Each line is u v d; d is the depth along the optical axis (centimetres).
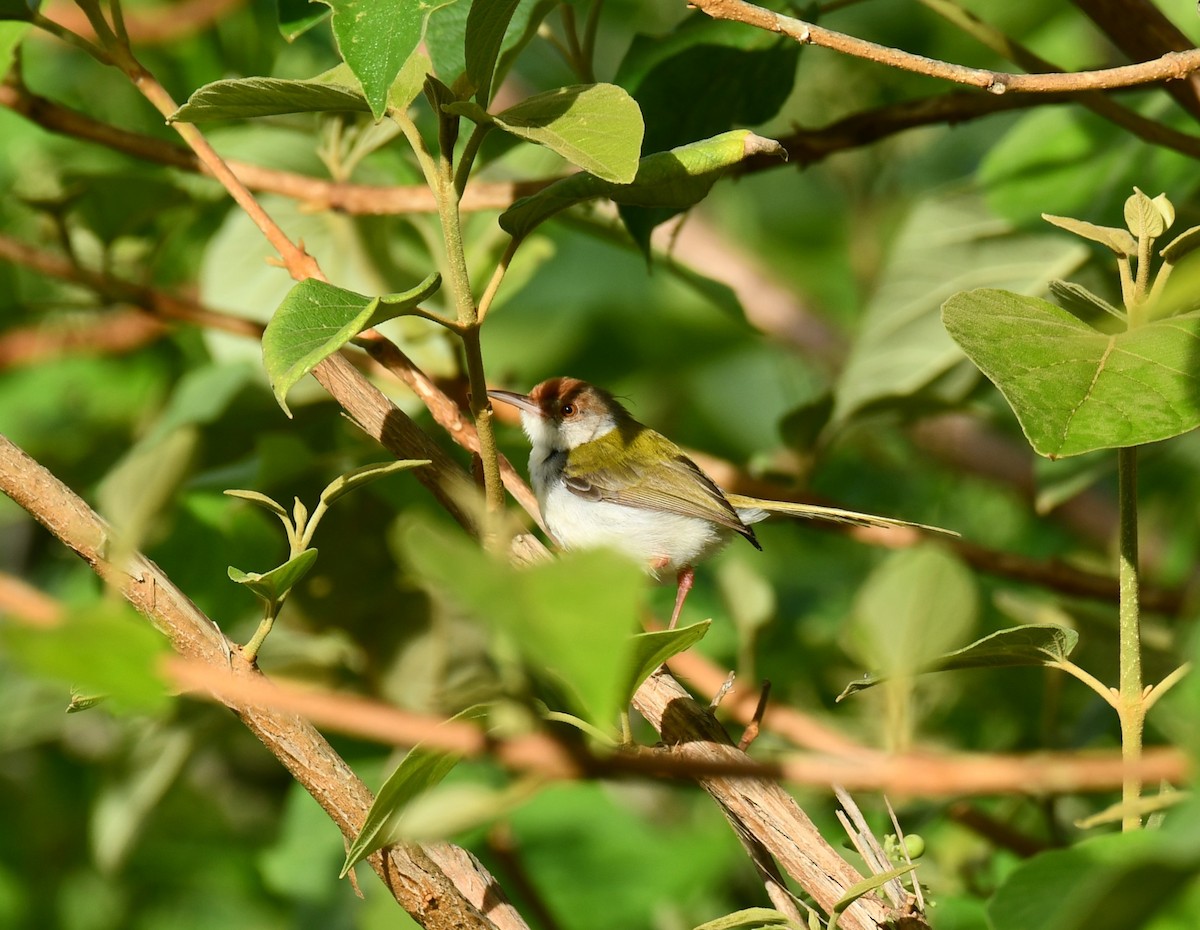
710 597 1285
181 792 1306
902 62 596
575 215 1045
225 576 1051
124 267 1163
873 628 672
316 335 511
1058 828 868
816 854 612
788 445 1124
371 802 582
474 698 1005
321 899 1076
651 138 902
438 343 1058
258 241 1115
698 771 399
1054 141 1047
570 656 308
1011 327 531
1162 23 833
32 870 1270
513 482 776
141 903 1274
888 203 1546
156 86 764
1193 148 865
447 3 536
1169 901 354
